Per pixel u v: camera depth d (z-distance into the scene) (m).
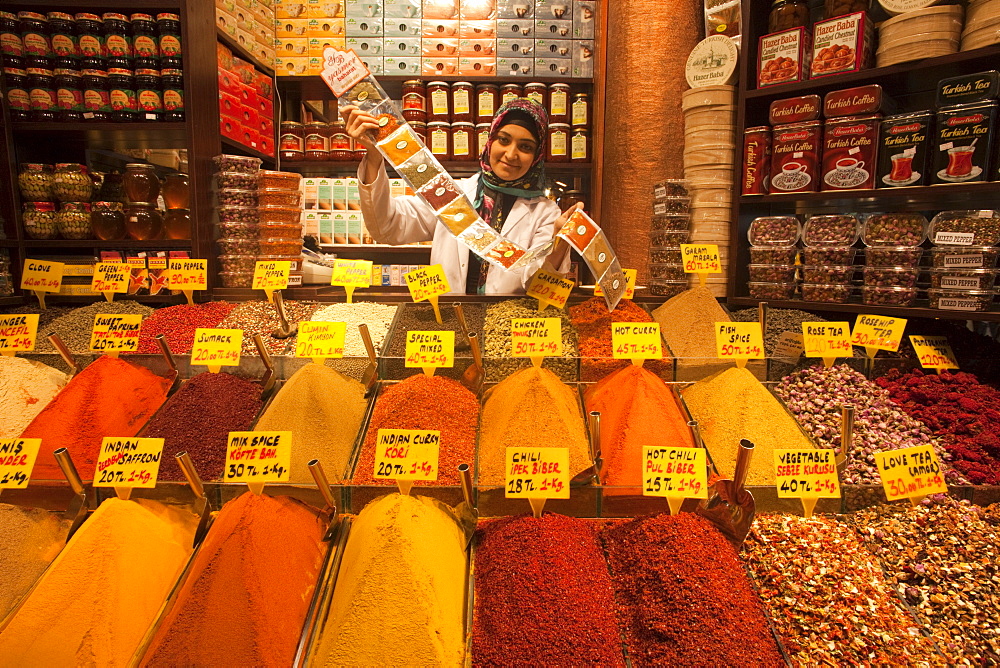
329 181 3.59
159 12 2.30
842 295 2.12
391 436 1.25
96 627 1.04
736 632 1.02
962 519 1.30
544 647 1.01
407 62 3.44
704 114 2.44
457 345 1.81
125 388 1.63
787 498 1.28
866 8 2.09
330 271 2.70
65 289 2.19
